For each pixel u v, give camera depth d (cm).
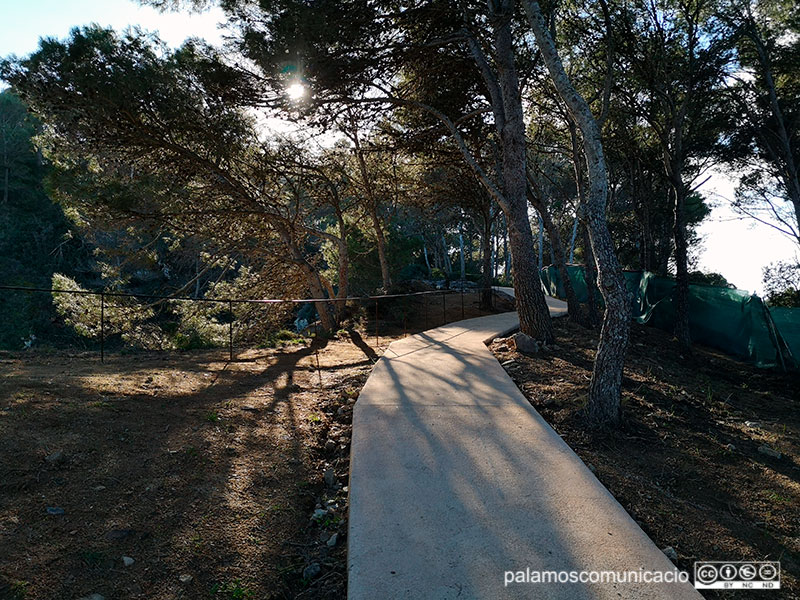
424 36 1088
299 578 317
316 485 442
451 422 529
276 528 363
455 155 1515
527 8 619
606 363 548
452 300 2134
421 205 2056
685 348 1127
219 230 1360
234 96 995
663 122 1359
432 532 319
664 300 1366
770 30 1262
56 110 891
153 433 462
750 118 1402
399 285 2119
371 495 369
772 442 573
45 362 720
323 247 2467
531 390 674
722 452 516
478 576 274
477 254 5553
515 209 977
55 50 828
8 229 3769
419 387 676
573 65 1323
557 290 2238
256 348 1127
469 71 1259
